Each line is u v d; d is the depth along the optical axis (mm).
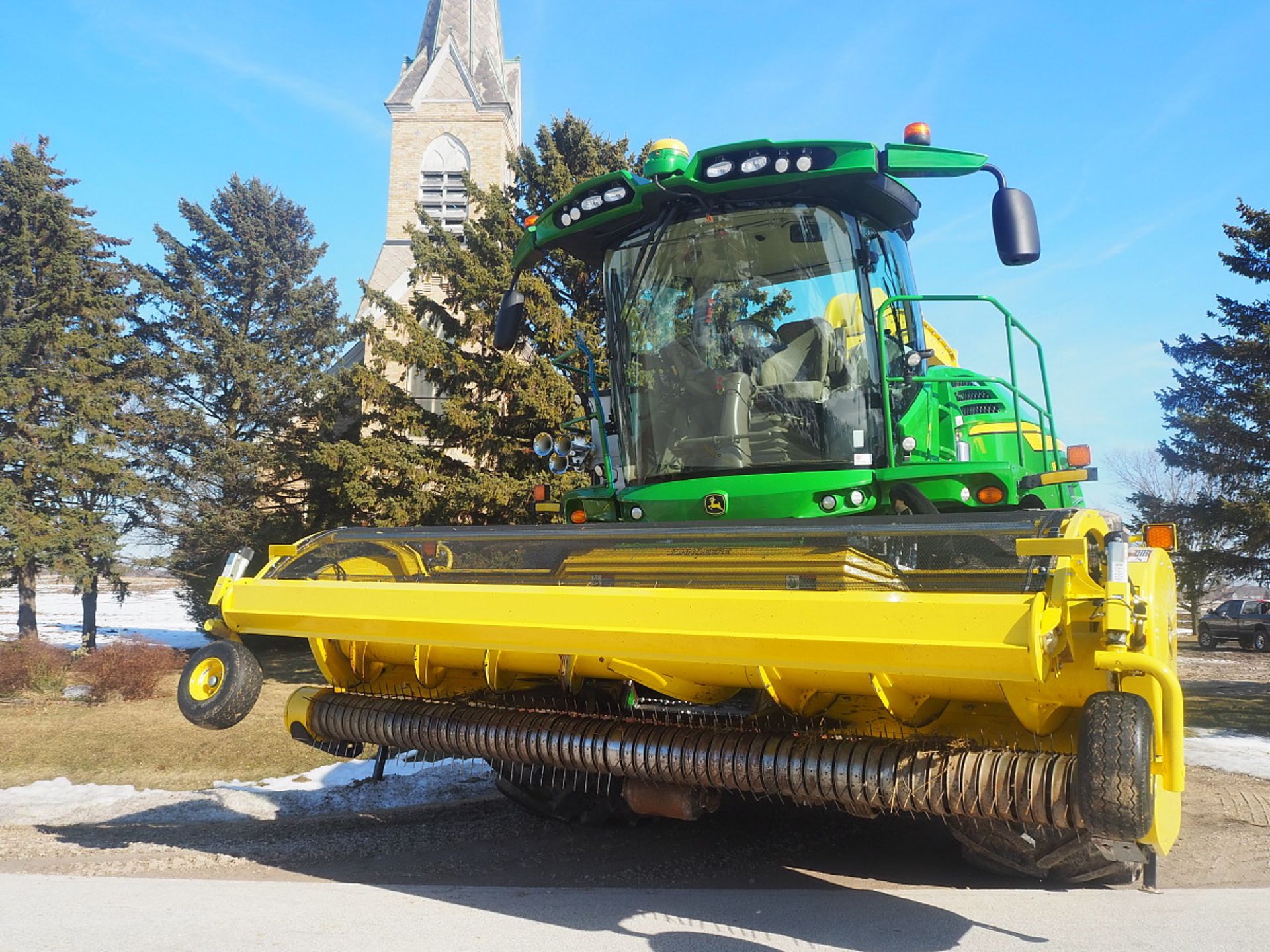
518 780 5684
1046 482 4801
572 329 16375
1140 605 3285
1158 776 3236
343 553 4887
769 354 5492
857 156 5152
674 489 5535
